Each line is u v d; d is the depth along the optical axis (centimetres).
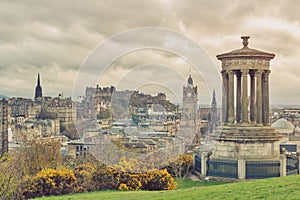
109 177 3803
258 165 5238
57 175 3828
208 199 2366
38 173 3988
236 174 5106
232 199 2281
